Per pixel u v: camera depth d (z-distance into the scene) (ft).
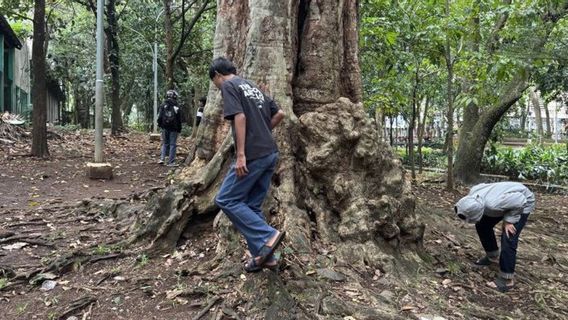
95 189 29.84
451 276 16.49
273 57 17.08
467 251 19.36
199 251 15.33
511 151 54.95
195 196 16.12
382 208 16.11
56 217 21.27
